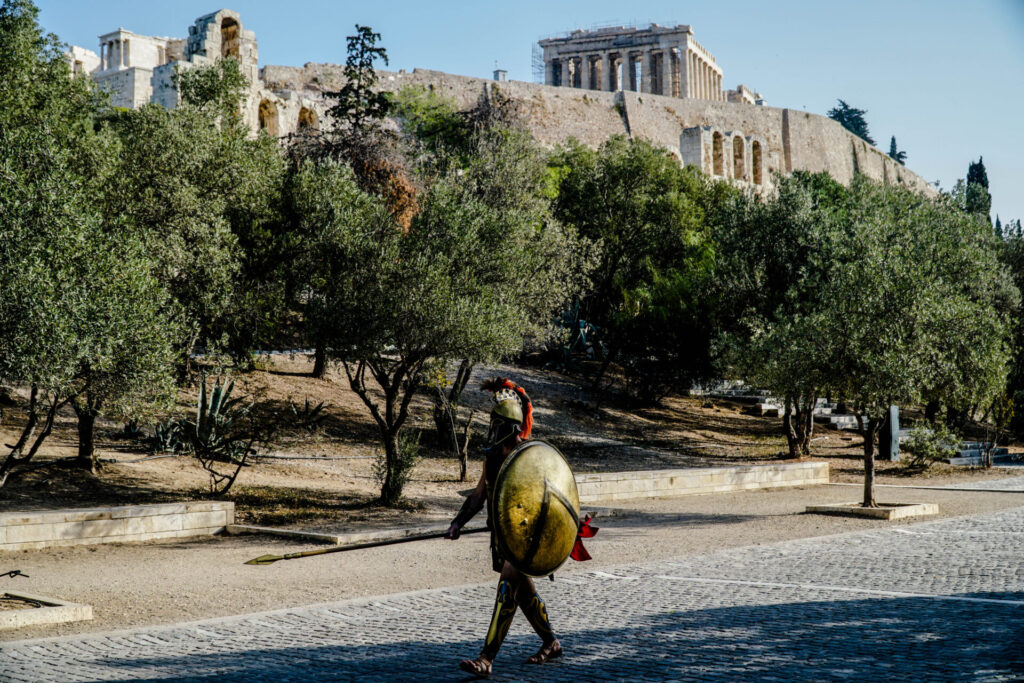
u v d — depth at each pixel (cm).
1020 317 3756
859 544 1285
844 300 1905
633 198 4625
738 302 3325
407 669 605
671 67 13012
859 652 628
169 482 1852
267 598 978
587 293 4438
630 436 3297
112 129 2558
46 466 1720
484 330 1791
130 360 1456
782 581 968
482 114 5169
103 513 1402
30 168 1482
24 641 733
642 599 875
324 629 764
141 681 588
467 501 640
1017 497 2086
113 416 1555
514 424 633
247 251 2570
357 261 1864
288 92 5984
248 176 2486
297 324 3016
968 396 1914
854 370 1820
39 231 1363
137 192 2197
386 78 7144
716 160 9300
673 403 4119
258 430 2175
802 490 2408
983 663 589
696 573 1045
